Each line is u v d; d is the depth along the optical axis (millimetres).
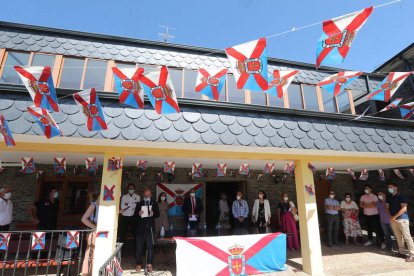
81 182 8797
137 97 3604
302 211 5871
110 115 4309
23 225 7395
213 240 5172
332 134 5328
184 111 4641
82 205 8625
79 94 3436
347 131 5465
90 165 5297
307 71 7234
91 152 5051
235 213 7426
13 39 5668
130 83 3549
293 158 5996
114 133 4227
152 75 3518
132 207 6633
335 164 7992
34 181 8398
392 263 6312
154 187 9352
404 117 5992
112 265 3654
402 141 5773
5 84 4062
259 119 4984
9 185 8148
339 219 9086
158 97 3584
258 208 7879
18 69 3053
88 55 5938
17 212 7988
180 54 6633
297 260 6645
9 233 4480
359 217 10891
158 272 5715
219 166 5715
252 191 10156
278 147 4918
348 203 8844
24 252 6395
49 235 6406
